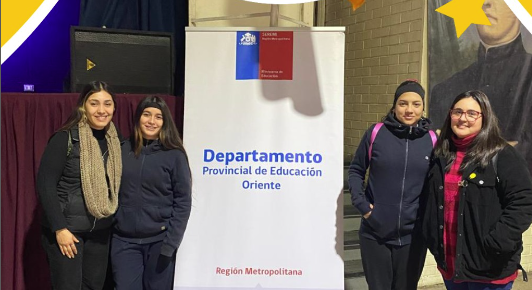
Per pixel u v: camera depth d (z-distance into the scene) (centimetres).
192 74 232
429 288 338
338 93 230
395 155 207
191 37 231
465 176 183
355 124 415
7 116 232
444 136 196
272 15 251
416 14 338
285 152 231
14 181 236
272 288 232
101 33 249
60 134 191
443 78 328
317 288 231
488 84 324
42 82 317
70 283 194
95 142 195
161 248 206
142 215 205
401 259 214
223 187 233
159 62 265
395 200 208
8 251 237
